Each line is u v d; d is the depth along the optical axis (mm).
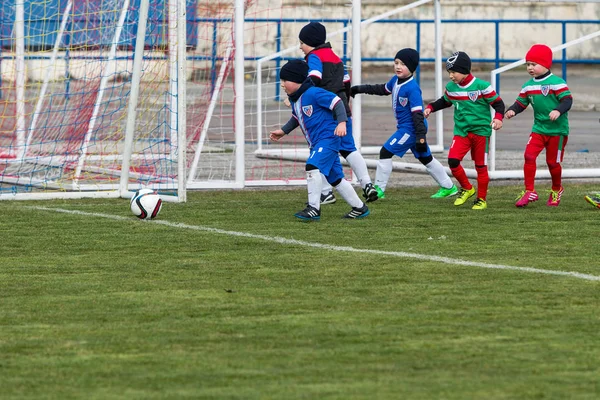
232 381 10633
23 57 34125
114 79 31953
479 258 17484
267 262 17203
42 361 11383
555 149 23812
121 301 14320
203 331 12664
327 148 21531
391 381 10625
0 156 33062
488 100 23516
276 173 31812
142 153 30609
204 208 23797
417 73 60000
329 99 21219
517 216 22609
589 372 10898
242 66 27375
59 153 31000
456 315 13422
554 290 14914
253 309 13812
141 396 10148
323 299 14398
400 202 24953
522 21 58562
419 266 16781
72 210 23391
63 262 17281
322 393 10219
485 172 23859
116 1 30453
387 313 13547
